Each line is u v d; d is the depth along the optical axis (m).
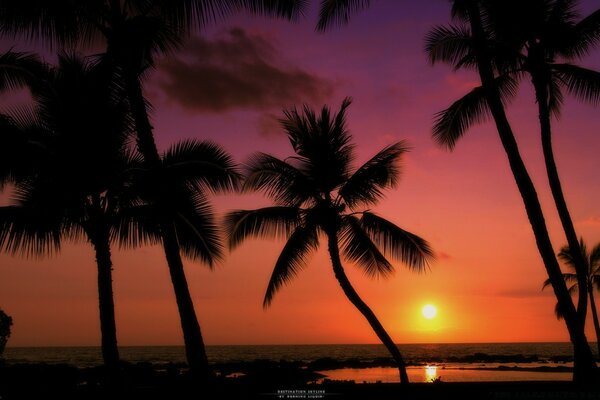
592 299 35.09
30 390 13.79
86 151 11.21
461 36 14.84
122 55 9.94
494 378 30.80
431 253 15.48
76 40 10.29
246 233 15.48
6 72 11.25
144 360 76.44
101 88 10.99
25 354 105.62
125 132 11.64
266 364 50.06
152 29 9.71
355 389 13.06
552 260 12.19
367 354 103.50
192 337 9.59
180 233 11.97
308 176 15.81
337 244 15.48
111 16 10.09
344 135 15.83
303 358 84.12
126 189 11.43
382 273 16.06
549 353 100.88
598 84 13.82
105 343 10.80
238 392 12.91
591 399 10.52
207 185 11.99
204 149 11.73
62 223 11.49
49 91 11.35
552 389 11.52
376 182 15.00
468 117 15.35
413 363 58.69
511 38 14.02
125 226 11.42
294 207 15.67
